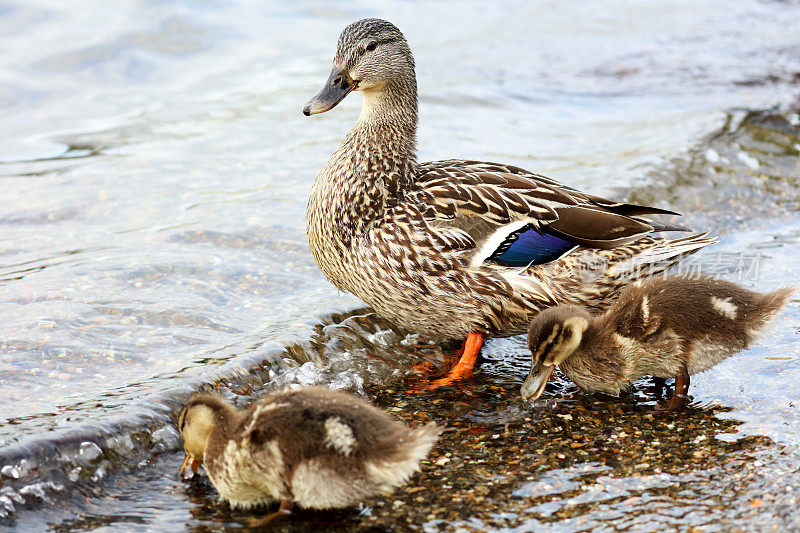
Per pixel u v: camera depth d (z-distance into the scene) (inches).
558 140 641.0
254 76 758.5
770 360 386.9
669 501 285.9
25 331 378.6
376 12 928.3
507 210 388.5
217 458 287.6
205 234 485.1
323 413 283.7
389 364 393.7
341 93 418.0
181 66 774.5
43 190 539.5
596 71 800.3
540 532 270.4
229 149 614.9
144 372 354.9
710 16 975.6
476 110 699.4
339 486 279.9
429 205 387.2
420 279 383.9
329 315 411.8
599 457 315.6
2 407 322.7
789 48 868.0
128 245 469.7
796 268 468.4
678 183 573.6
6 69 733.9
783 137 643.5
